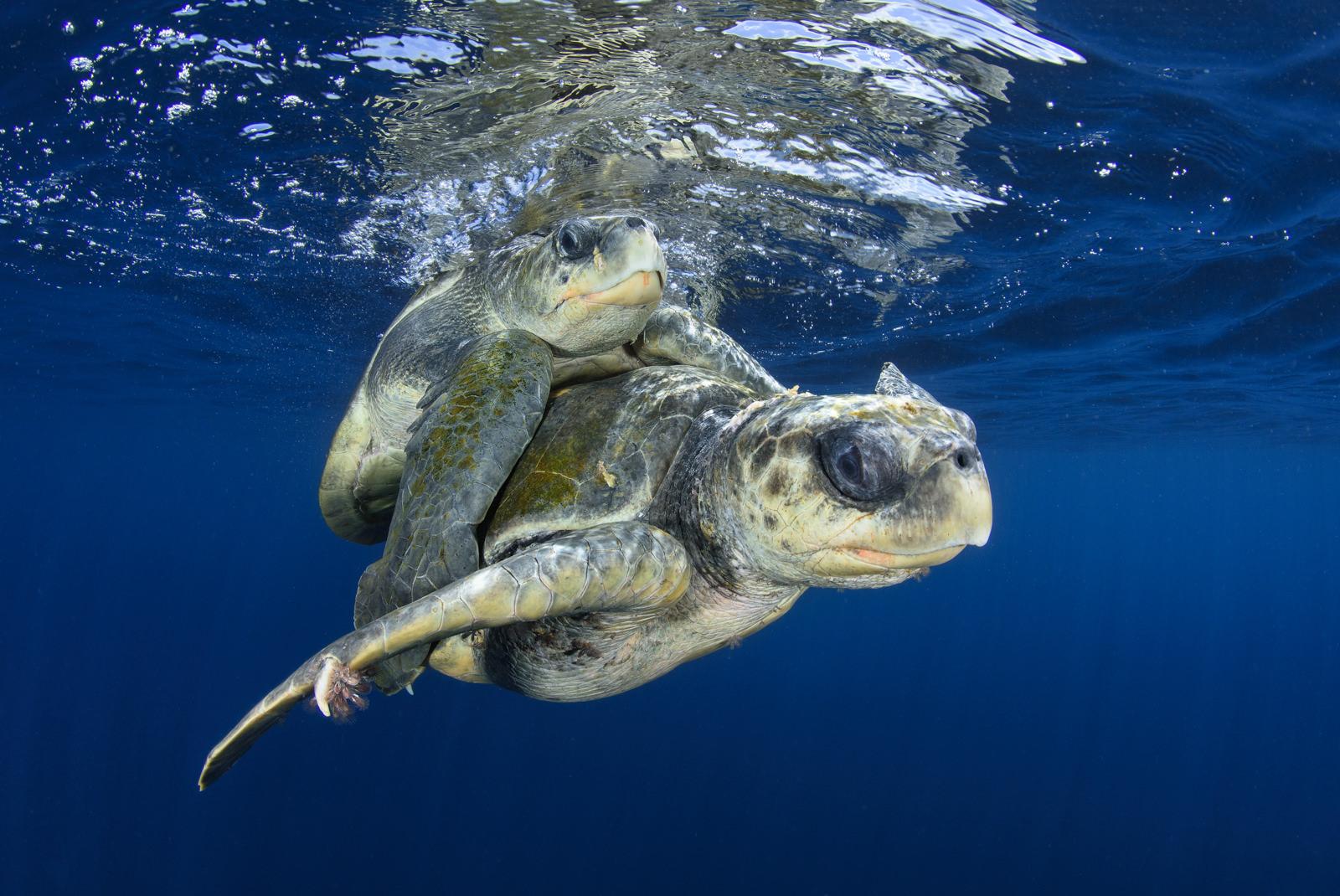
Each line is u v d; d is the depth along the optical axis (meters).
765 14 0.88
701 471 0.59
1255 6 0.90
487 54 0.97
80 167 1.46
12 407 5.71
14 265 2.23
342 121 1.17
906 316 2.34
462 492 0.57
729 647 0.72
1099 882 4.24
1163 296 2.04
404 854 4.23
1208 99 1.09
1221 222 1.53
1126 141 1.21
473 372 0.66
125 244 1.96
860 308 2.27
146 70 1.09
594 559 0.52
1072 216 1.51
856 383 3.74
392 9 0.90
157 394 4.82
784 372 3.58
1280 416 4.15
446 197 1.42
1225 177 1.33
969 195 1.42
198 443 7.82
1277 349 2.56
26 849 4.21
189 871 4.06
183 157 1.36
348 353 3.17
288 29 0.96
